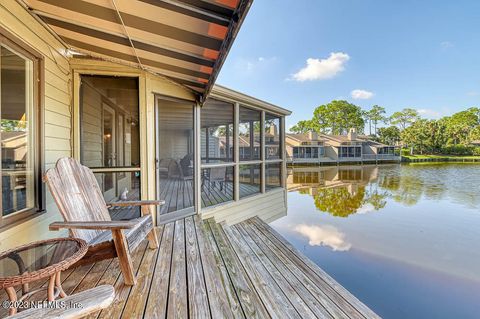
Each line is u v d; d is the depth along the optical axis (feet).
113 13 6.03
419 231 23.94
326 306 7.20
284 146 21.77
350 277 15.75
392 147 118.11
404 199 37.78
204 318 4.88
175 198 11.71
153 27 6.36
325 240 21.74
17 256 4.58
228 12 5.19
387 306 12.78
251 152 17.46
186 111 12.17
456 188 46.26
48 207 8.06
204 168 13.33
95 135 10.48
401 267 16.99
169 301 5.39
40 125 7.62
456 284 14.83
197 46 7.07
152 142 10.74
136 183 10.68
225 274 7.29
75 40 8.50
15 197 6.71
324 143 103.65
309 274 9.23
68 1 5.98
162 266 7.06
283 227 25.16
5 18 6.05
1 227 5.85
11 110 6.56
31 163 7.41
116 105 10.52
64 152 9.34
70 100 9.75
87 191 7.61
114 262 7.36
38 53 7.47
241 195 16.37
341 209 32.27
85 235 6.78
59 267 4.08
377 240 21.72
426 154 134.00
